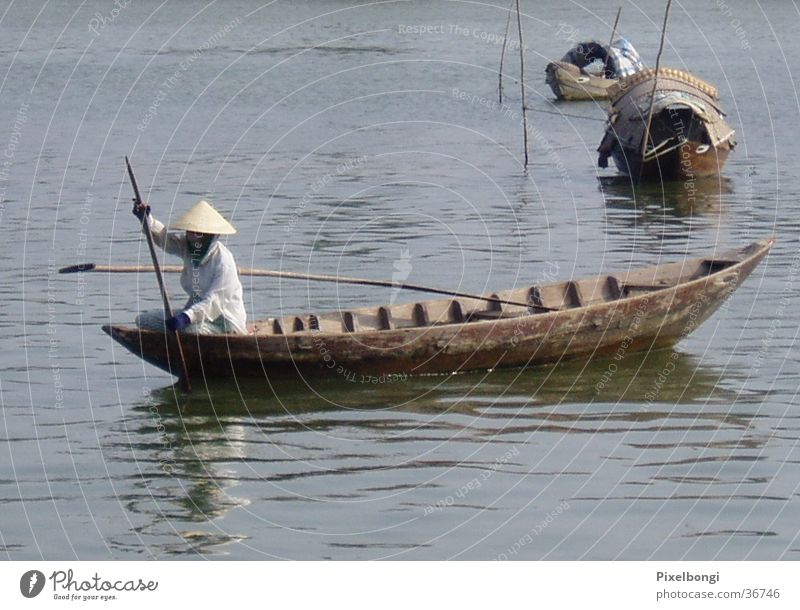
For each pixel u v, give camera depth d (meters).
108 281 69.25
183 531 37.81
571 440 44.94
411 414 47.78
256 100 158.50
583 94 161.25
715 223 88.44
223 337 48.72
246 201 95.94
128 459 43.09
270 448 44.28
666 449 43.97
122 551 36.53
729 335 57.78
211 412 47.81
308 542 37.19
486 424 46.66
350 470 42.31
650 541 37.22
